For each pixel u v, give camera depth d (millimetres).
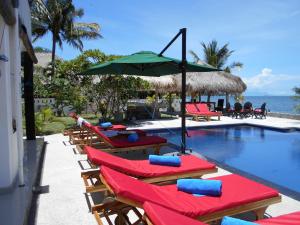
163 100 20688
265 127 13406
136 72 9602
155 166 4875
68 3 25094
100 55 14469
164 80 17547
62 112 17391
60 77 17422
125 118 15898
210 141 10883
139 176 4473
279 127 12711
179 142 10570
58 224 3660
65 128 11516
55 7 24625
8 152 4211
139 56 7469
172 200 3352
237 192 3633
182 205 3248
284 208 4250
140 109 16359
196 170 4805
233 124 14055
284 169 7301
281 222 2771
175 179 4660
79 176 5559
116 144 6781
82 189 4867
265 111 17156
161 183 4684
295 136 11828
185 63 6953
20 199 3898
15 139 4926
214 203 3330
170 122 14750
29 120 8625
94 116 18266
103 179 3525
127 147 6840
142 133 8227
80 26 27016
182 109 7113
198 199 3436
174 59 7031
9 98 4316
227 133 12547
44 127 11812
